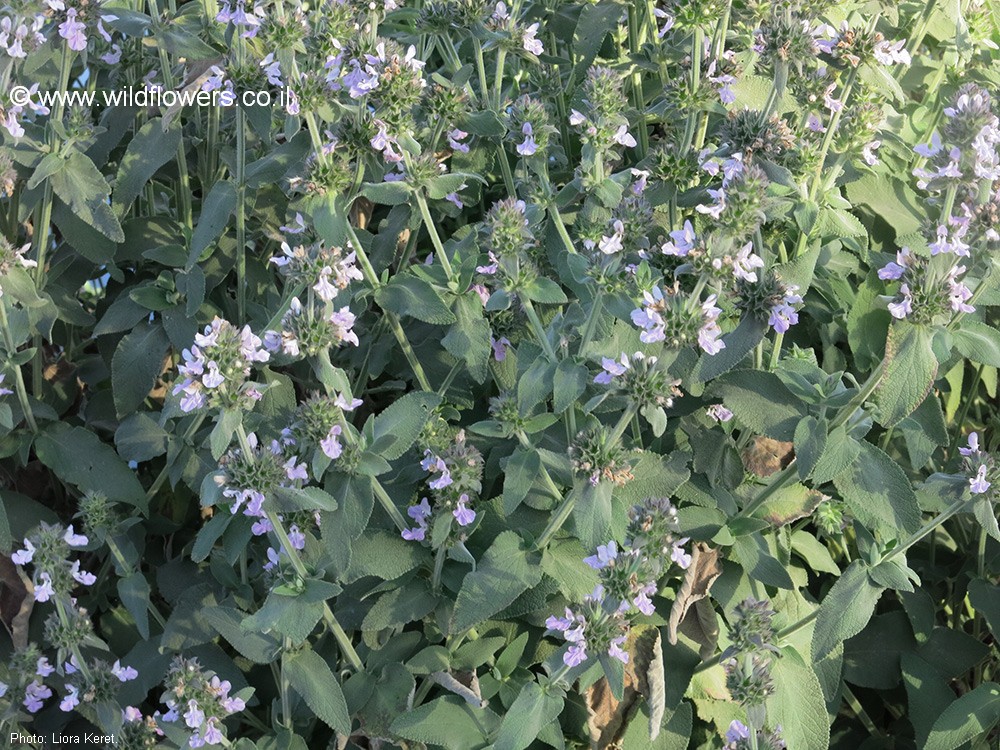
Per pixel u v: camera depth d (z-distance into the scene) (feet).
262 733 1.65
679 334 1.27
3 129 1.57
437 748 1.49
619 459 1.36
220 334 1.21
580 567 1.45
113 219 1.57
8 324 1.55
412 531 1.45
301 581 1.35
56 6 1.42
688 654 1.57
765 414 1.43
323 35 1.42
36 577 1.40
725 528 1.53
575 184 1.52
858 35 1.52
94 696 1.46
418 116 1.62
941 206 1.36
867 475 1.42
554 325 1.50
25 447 1.65
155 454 1.63
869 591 1.43
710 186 1.61
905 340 1.31
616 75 1.51
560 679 1.37
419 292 1.48
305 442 1.36
